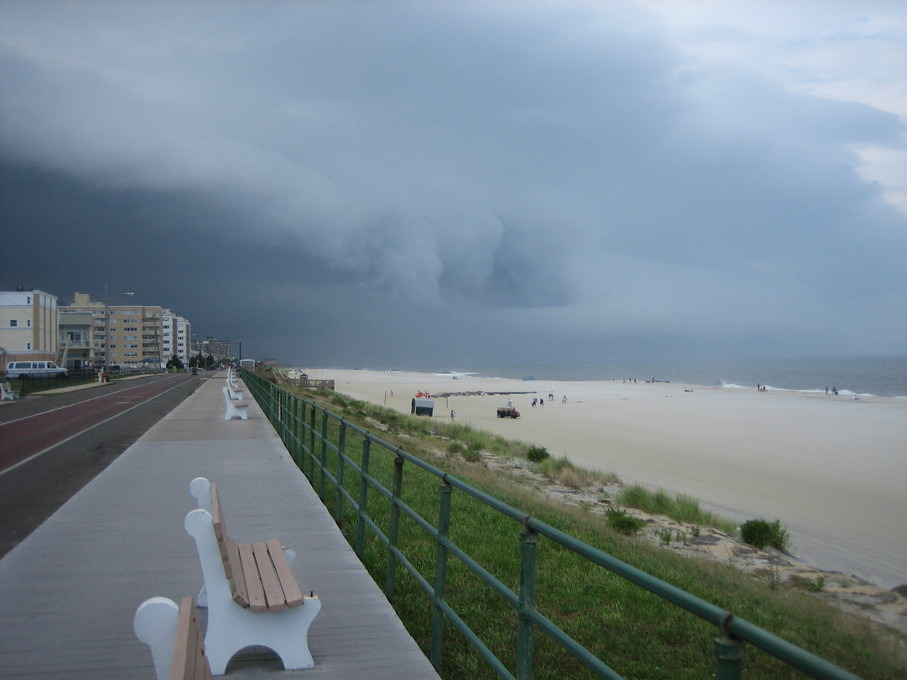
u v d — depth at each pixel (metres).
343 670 4.91
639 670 5.54
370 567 7.66
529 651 3.81
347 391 101.06
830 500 23.95
